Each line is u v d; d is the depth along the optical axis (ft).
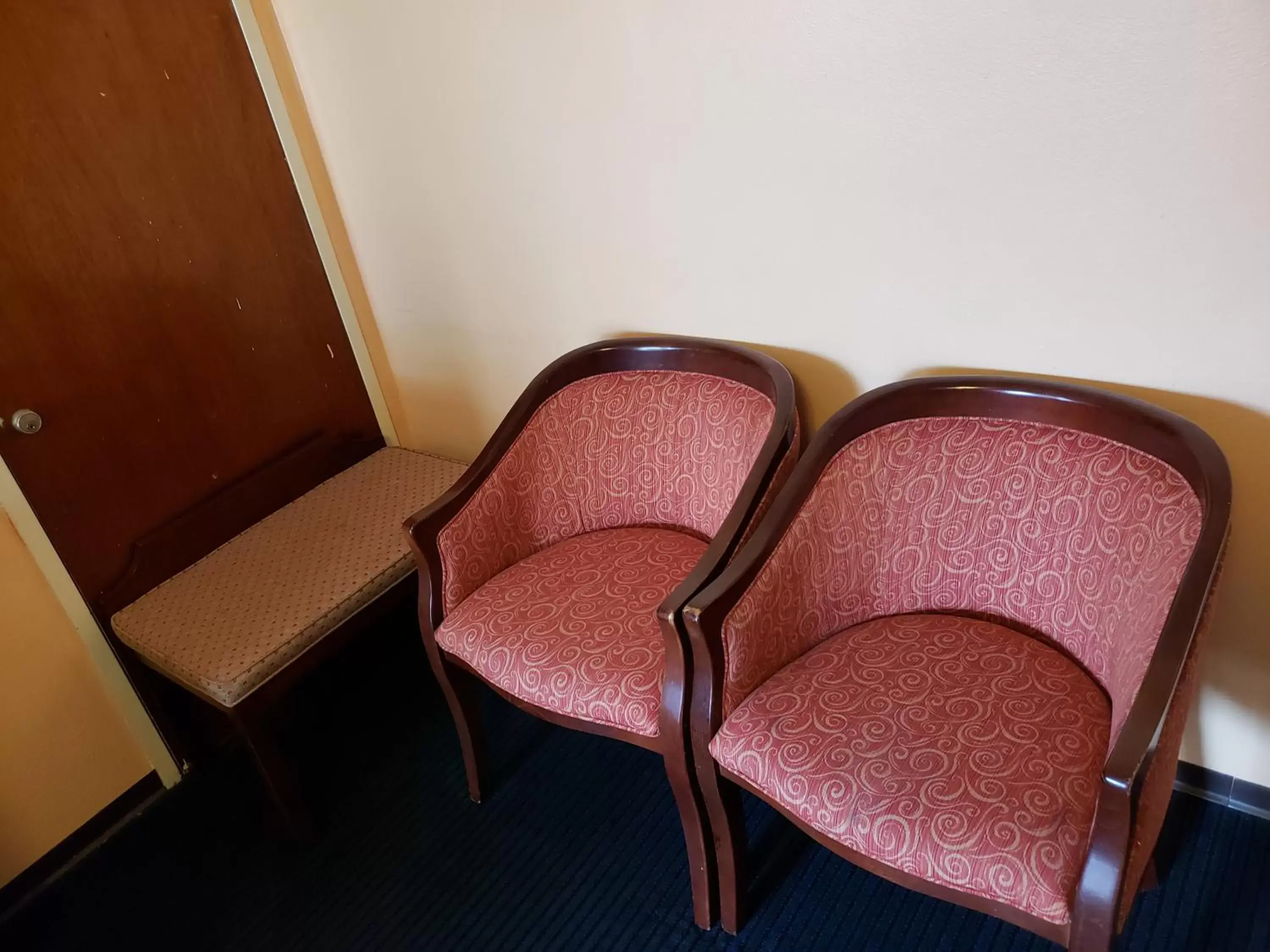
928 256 4.46
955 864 3.34
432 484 6.49
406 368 7.16
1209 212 3.73
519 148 5.50
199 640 5.26
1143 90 3.66
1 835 5.44
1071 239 4.07
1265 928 4.32
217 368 6.04
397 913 5.16
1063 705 3.81
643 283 5.53
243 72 5.84
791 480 4.28
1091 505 4.00
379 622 7.07
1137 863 3.20
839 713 3.93
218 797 6.14
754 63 4.47
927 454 4.40
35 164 4.93
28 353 5.06
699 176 4.94
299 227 6.37
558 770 5.86
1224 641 4.56
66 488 5.35
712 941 4.74
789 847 5.10
